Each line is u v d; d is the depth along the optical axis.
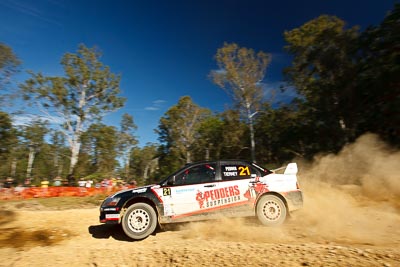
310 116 30.03
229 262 4.18
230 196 6.29
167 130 47.34
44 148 54.78
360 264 3.79
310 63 29.11
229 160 6.62
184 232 6.30
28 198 17.17
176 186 6.24
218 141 43.03
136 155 69.62
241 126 38.28
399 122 20.94
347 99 26.36
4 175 49.91
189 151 45.59
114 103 34.66
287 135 32.91
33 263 4.48
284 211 6.32
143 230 5.92
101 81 33.59
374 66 22.36
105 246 5.54
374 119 24.06
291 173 6.64
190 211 6.13
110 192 19.73
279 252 4.42
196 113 45.81
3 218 8.22
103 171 41.47
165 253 4.72
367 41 23.53
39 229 6.98
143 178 61.41
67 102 31.44
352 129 26.20
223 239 5.56
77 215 8.70
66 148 54.50
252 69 31.83
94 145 41.72
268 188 6.36
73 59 32.34
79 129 33.03
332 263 3.88
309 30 29.14
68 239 6.18
